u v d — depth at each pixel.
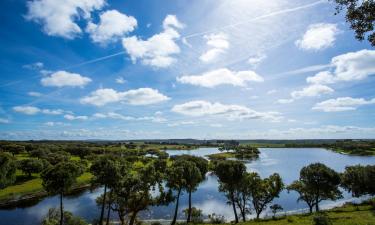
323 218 38.19
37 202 83.75
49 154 162.62
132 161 173.62
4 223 62.06
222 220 58.31
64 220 48.53
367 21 15.20
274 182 58.50
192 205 79.31
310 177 61.22
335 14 16.31
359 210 51.72
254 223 45.47
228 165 58.00
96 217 65.00
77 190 102.19
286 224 40.41
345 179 70.31
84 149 197.12
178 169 58.00
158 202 54.41
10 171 90.12
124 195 48.78
